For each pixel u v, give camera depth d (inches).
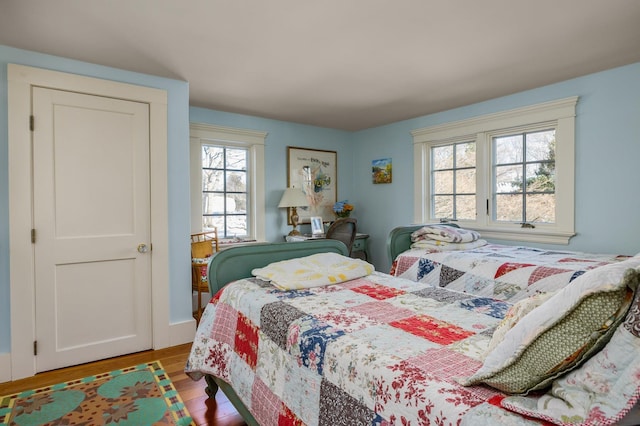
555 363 31.0
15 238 85.9
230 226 153.6
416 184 157.4
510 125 125.8
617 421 25.7
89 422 69.2
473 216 142.3
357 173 187.6
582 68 102.3
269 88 117.9
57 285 91.3
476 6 69.4
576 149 111.2
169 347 106.0
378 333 48.5
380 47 87.4
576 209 111.8
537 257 99.3
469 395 33.8
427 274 106.6
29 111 87.2
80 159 93.8
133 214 101.3
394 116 155.5
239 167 155.7
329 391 43.6
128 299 100.8
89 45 84.7
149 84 103.7
